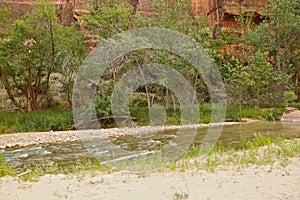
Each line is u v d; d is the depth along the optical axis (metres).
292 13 19.39
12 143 10.28
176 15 17.52
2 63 15.62
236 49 20.78
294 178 4.25
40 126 13.03
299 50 20.33
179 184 4.15
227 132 10.60
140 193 3.82
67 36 16.39
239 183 4.09
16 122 13.21
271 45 19.88
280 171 4.64
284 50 20.09
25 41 15.81
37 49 16.12
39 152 8.52
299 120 14.74
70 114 13.82
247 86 16.59
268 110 16.17
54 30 16.00
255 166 5.01
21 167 6.45
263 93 18.08
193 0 22.02
